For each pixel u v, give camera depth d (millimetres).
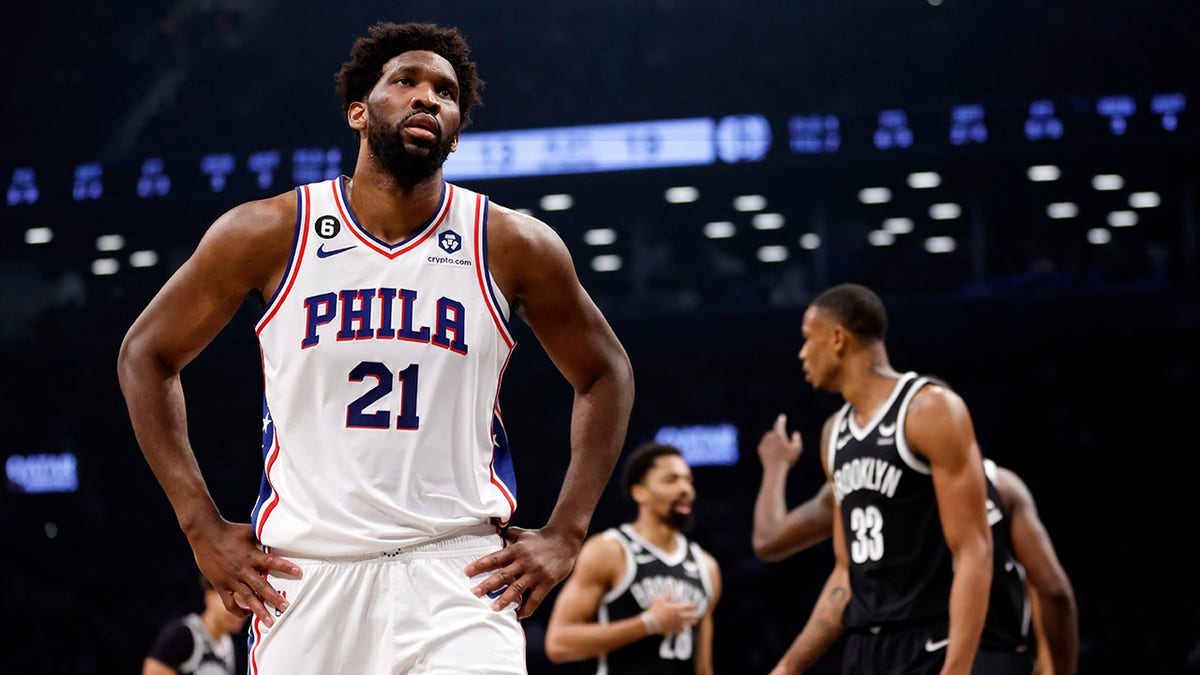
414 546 3090
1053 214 24438
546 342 3463
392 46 3365
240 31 26266
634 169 24031
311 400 3127
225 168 24500
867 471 4820
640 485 7512
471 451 3197
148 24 26281
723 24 25281
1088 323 24125
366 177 3234
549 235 3367
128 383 3232
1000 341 24594
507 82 24938
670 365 25984
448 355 3152
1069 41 24094
